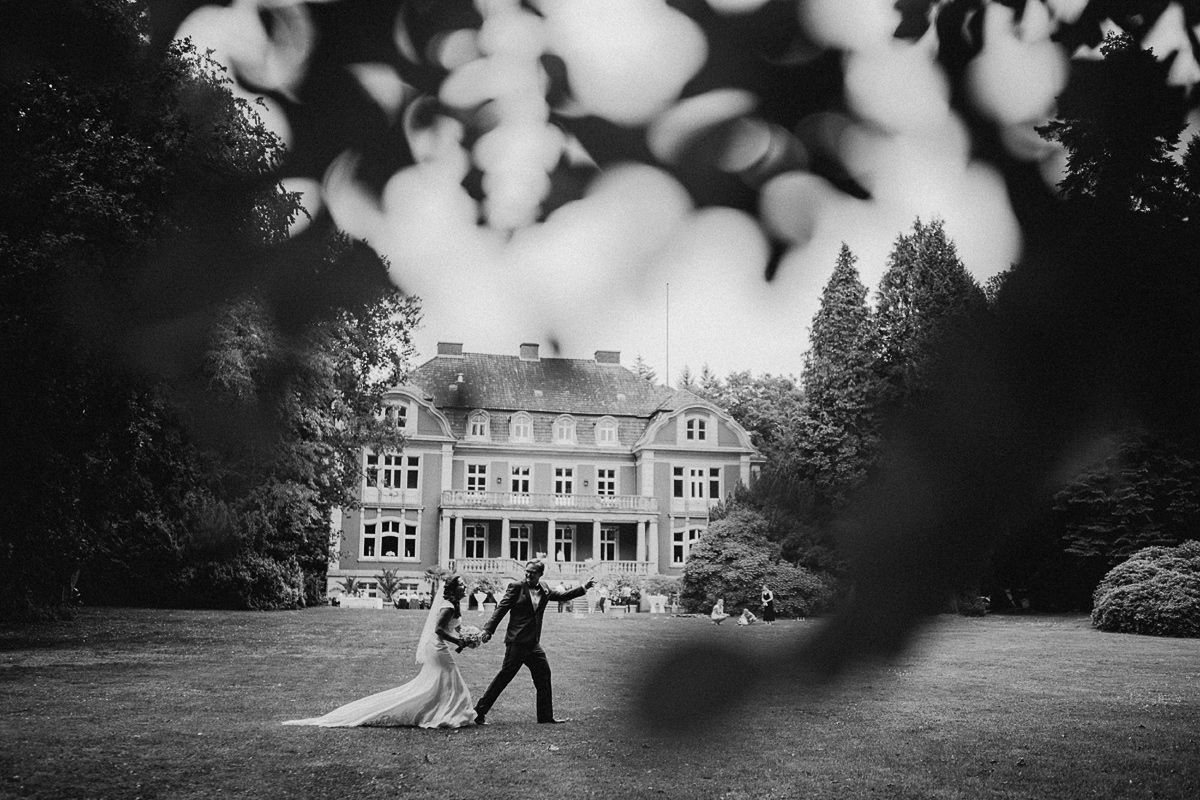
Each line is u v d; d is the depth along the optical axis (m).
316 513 34.28
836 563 1.09
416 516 48.94
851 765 7.37
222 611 30.66
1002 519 1.09
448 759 7.43
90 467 16.28
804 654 1.05
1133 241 1.15
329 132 1.26
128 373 1.39
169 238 1.28
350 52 1.25
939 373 1.12
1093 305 1.14
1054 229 1.17
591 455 51.56
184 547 29.92
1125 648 19.59
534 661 9.40
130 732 8.49
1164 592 23.73
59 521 17.58
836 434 32.91
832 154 1.19
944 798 6.40
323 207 1.27
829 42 1.19
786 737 8.03
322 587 42.81
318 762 7.30
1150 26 1.26
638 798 6.14
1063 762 7.67
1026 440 1.09
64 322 1.36
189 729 8.70
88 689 11.44
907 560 1.07
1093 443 1.13
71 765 7.02
